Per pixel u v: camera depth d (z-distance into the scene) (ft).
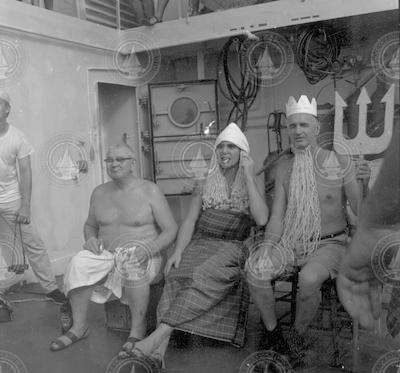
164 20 13.76
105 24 13.34
